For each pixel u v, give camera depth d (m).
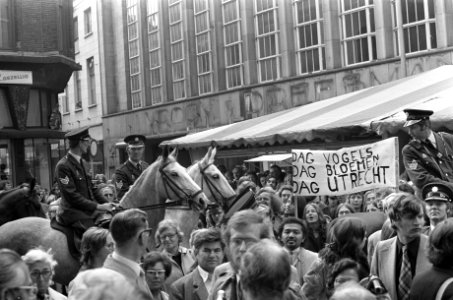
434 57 24.56
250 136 17.69
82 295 2.57
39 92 27.66
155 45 40.75
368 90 18.84
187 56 37.53
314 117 17.09
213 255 5.85
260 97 32.22
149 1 41.06
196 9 37.12
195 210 8.56
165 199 8.73
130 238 5.20
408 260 5.41
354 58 28.16
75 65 29.17
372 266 5.67
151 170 8.76
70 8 29.59
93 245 6.04
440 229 4.31
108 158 45.03
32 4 27.14
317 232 8.77
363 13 27.62
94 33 46.28
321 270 5.39
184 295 5.89
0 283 3.36
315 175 9.02
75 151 8.49
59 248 8.16
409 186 9.30
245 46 33.28
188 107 37.31
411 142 7.44
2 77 26.05
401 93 16.28
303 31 30.53
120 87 44.31
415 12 25.53
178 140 22.66
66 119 50.97
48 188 27.66
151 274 5.69
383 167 8.49
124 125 43.25
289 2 31.00
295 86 30.31
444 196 6.03
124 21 43.41
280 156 19.11
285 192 11.20
